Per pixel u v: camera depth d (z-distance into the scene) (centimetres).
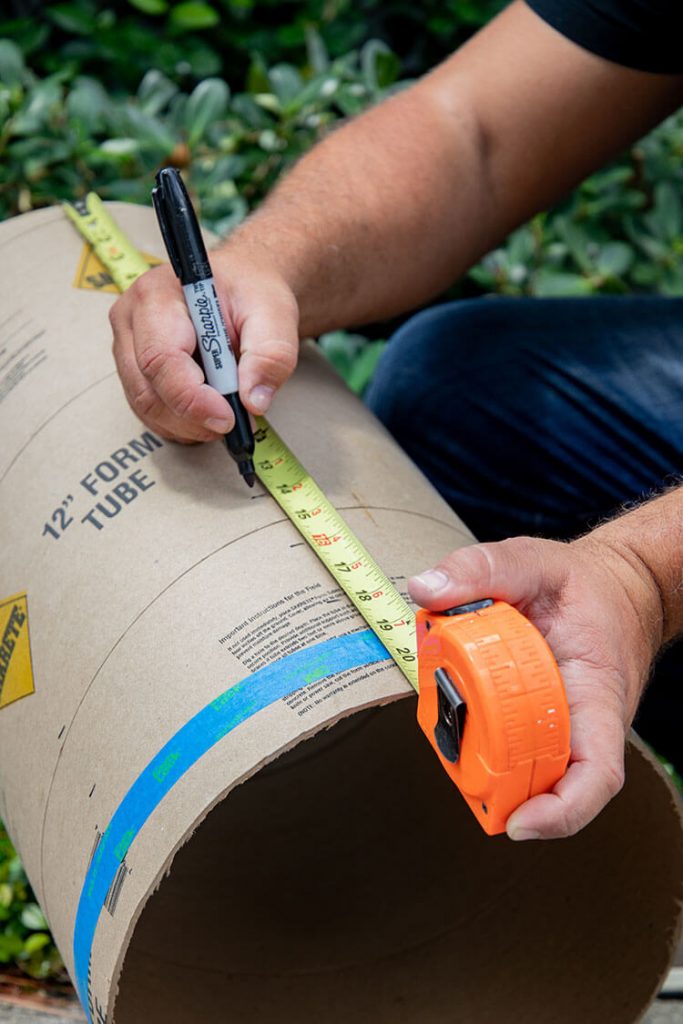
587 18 173
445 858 165
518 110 178
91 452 147
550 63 176
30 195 259
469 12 311
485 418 197
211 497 139
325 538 133
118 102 287
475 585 104
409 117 178
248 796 186
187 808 113
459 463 201
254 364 136
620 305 210
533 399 195
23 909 184
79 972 127
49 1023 172
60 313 168
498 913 154
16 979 181
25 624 141
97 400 154
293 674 118
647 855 133
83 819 125
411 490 149
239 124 273
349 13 313
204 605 127
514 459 198
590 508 197
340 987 153
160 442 146
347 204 168
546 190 188
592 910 143
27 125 248
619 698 105
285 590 127
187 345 134
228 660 122
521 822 96
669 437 190
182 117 259
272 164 272
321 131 272
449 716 100
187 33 305
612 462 193
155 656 126
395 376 205
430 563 134
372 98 270
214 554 132
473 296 302
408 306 184
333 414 159
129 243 181
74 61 288
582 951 142
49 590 139
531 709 95
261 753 112
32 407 157
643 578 116
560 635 107
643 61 174
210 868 171
